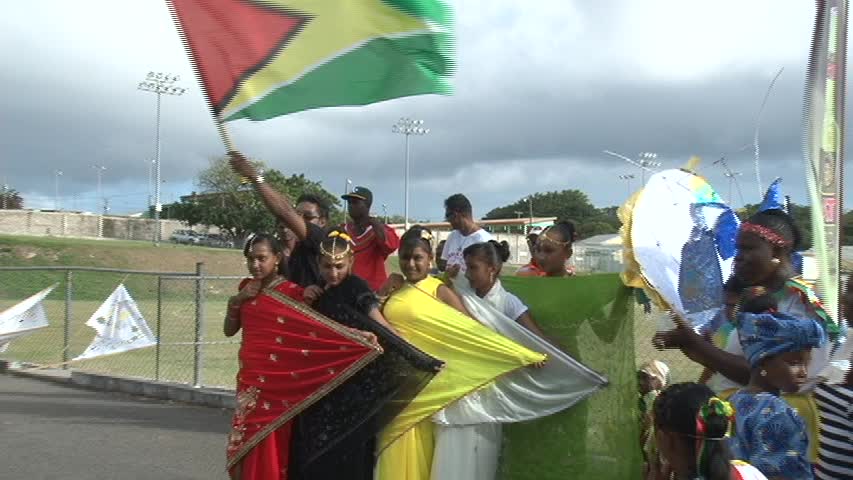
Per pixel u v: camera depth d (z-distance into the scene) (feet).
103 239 242.58
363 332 16.22
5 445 26.25
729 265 15.39
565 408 15.74
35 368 42.50
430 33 16.08
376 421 16.21
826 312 11.94
